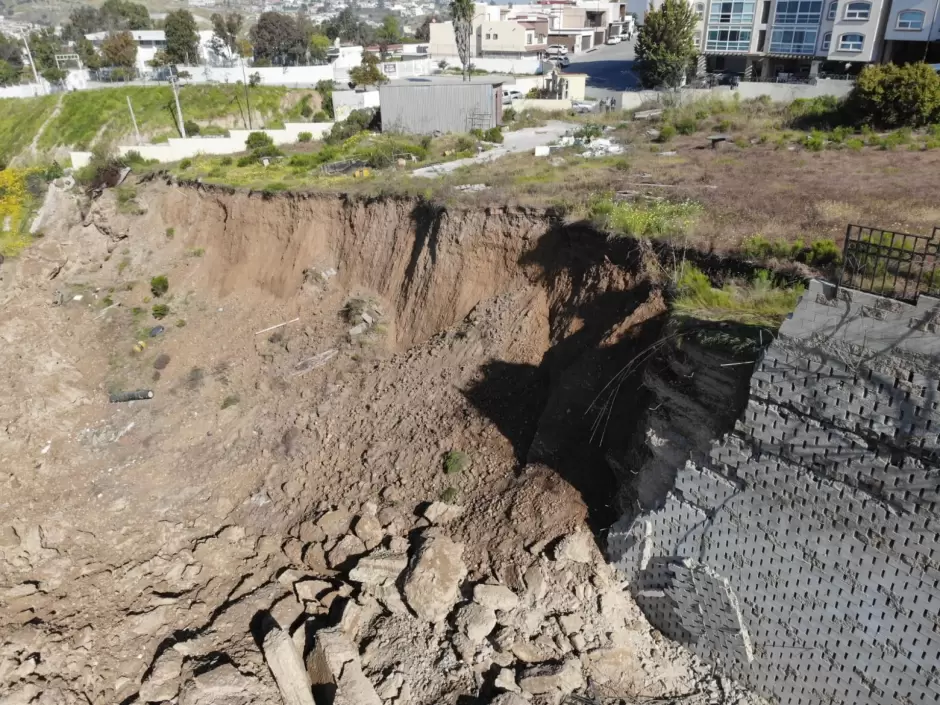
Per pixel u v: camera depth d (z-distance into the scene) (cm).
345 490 2094
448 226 2650
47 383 2684
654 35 5528
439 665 1483
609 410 1806
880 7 4578
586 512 1691
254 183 3516
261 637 1648
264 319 3069
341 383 2564
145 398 2664
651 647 1514
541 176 2962
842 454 1176
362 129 4994
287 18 8588
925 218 2006
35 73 7138
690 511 1439
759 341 1356
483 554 1697
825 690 1284
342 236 3130
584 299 2156
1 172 4319
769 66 5391
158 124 6056
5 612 1752
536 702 1371
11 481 2262
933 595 1094
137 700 1536
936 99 3300
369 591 1680
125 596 1831
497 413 2133
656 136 3828
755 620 1363
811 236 1934
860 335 1120
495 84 4688
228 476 2308
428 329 2662
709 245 1947
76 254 3619
